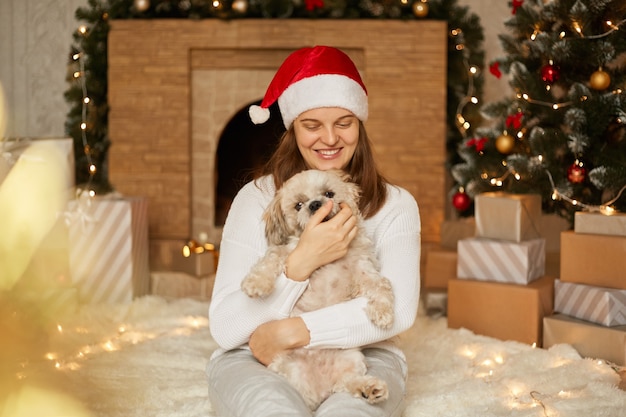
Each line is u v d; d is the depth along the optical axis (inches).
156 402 91.6
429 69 183.9
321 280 79.0
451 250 157.3
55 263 147.4
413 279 81.8
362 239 81.9
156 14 187.5
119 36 185.6
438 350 118.6
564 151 149.0
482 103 191.2
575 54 142.2
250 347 77.7
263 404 67.1
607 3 138.8
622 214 124.0
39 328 67.3
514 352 117.3
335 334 74.4
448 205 202.5
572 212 146.8
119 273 149.2
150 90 186.4
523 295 123.6
